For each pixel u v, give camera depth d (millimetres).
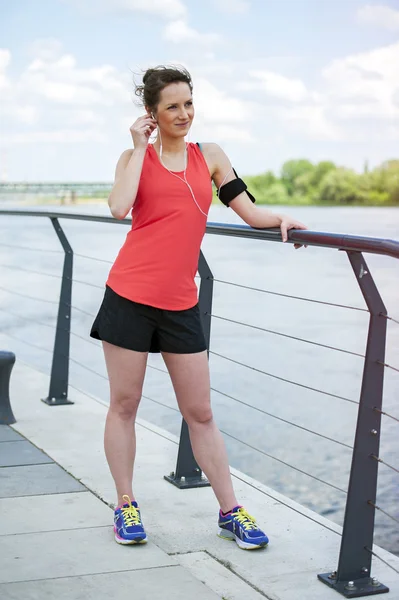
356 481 2920
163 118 3064
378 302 2844
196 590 2908
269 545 3322
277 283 18562
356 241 2758
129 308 3186
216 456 3359
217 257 26297
